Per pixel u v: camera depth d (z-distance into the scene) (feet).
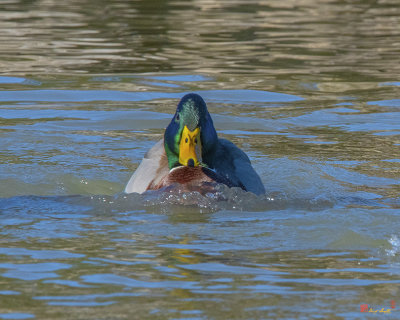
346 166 41.98
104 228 29.94
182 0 113.39
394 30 90.22
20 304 22.07
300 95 59.72
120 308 21.79
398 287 23.72
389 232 29.53
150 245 27.76
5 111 53.62
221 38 83.61
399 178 39.83
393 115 53.83
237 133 49.34
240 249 27.43
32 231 29.43
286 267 25.53
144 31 87.15
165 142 34.68
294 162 42.42
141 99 57.62
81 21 93.15
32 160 41.96
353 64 70.85
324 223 30.71
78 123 50.93
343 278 24.47
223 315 21.43
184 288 23.39
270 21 96.27
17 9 102.37
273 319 21.20
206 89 60.90
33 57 71.92
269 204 33.55
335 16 101.19
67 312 21.49
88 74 65.36
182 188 33.73
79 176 39.47
